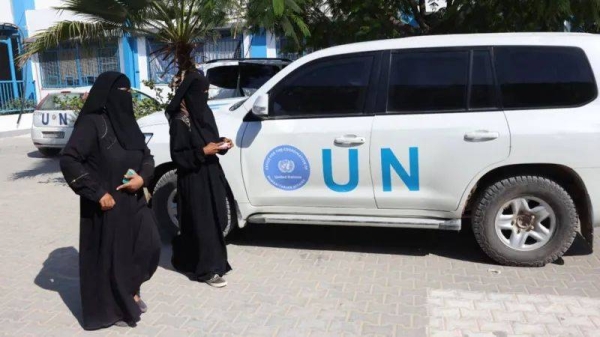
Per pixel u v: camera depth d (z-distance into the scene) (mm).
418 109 4789
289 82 5102
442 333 3689
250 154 5094
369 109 4879
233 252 5363
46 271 5008
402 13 8734
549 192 4621
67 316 4066
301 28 7430
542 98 4617
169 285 4578
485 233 4789
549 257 4734
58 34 8555
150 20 8445
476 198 4840
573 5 6852
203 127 4387
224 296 4344
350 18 8133
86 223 3738
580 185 4578
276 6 6465
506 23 7434
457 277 4637
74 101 11008
